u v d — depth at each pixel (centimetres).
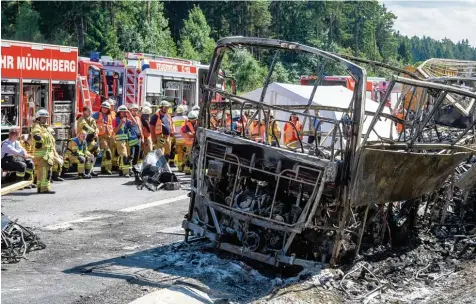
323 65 875
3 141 1327
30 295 643
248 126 858
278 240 759
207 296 675
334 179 713
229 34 7662
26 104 1462
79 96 1648
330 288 707
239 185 794
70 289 669
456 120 1110
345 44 10875
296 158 731
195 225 817
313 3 8762
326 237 755
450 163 884
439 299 711
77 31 6191
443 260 877
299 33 8425
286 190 760
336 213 741
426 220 1001
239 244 786
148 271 744
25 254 795
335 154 762
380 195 778
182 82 2238
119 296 653
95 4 5928
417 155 782
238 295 688
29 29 6003
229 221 793
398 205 937
